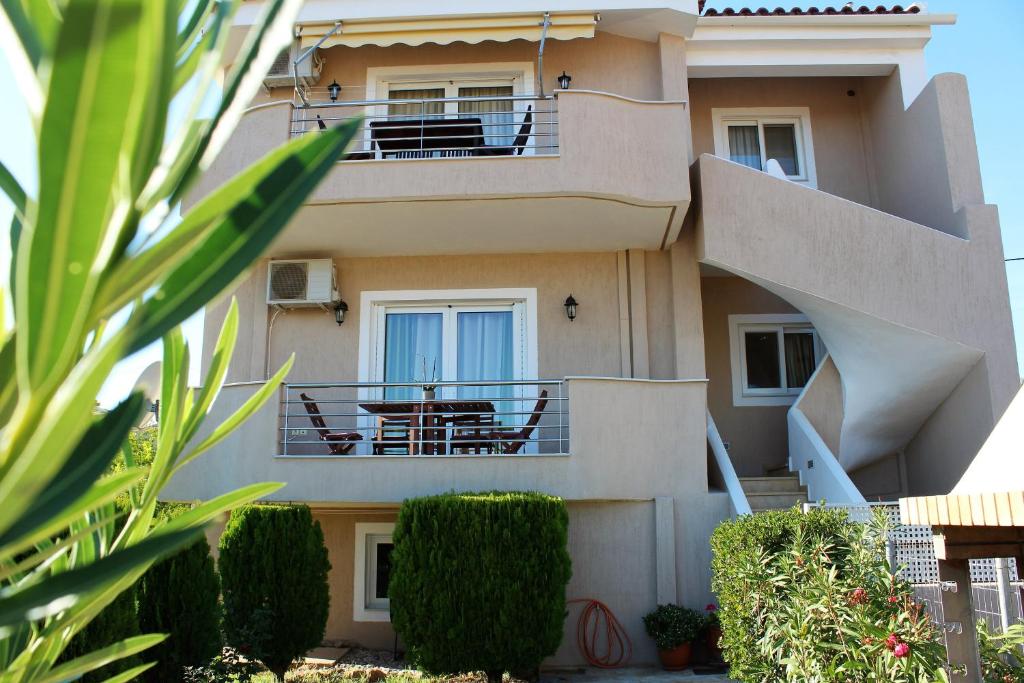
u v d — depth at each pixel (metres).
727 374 13.92
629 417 10.65
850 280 11.52
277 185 1.46
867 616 5.84
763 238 11.69
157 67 1.14
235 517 9.06
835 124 14.46
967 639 5.37
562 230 12.01
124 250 1.29
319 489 10.35
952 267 11.52
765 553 7.27
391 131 13.01
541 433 12.31
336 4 12.13
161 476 2.31
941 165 12.18
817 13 13.38
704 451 10.75
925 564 9.16
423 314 12.91
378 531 11.44
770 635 6.61
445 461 10.31
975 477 5.23
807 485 12.05
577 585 10.39
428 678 8.99
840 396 12.73
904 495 13.23
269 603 8.79
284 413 10.77
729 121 14.54
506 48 13.21
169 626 7.20
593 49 13.17
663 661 9.89
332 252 12.70
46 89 1.09
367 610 11.31
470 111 13.23
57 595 1.34
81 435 1.40
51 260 1.18
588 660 10.20
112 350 1.22
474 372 12.69
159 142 1.23
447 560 8.84
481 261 12.83
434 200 10.98
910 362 11.68
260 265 12.84
